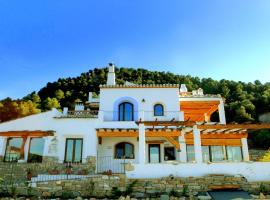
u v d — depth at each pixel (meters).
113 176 17.16
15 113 52.50
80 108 29.95
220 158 24.50
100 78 90.56
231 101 68.00
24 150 22.67
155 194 16.39
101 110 24.50
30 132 22.36
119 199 15.49
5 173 20.50
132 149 23.83
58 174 19.11
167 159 23.70
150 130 22.39
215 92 78.75
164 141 23.97
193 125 19.56
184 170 17.92
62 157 22.16
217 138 24.36
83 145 22.47
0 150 22.67
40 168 21.27
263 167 18.23
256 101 62.94
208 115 29.52
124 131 22.50
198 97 25.83
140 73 98.81
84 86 83.19
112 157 23.33
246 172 18.11
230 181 17.38
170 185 16.89
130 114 24.89
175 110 24.56
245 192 16.61
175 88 25.31
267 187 17.22
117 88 25.38
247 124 19.72
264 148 41.94
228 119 57.66
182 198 15.84
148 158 23.77
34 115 23.45
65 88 83.50
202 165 18.14
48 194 16.28
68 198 15.91
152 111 24.59
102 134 22.56
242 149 24.00
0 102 54.56
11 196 15.82
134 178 17.28
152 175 17.67
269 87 74.81
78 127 23.00
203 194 16.25
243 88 78.81
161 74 97.88
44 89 86.62
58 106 65.25
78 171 20.41
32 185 16.44
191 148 24.20
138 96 25.11
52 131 22.52
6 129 23.08
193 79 95.00
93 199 15.71
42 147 23.05
